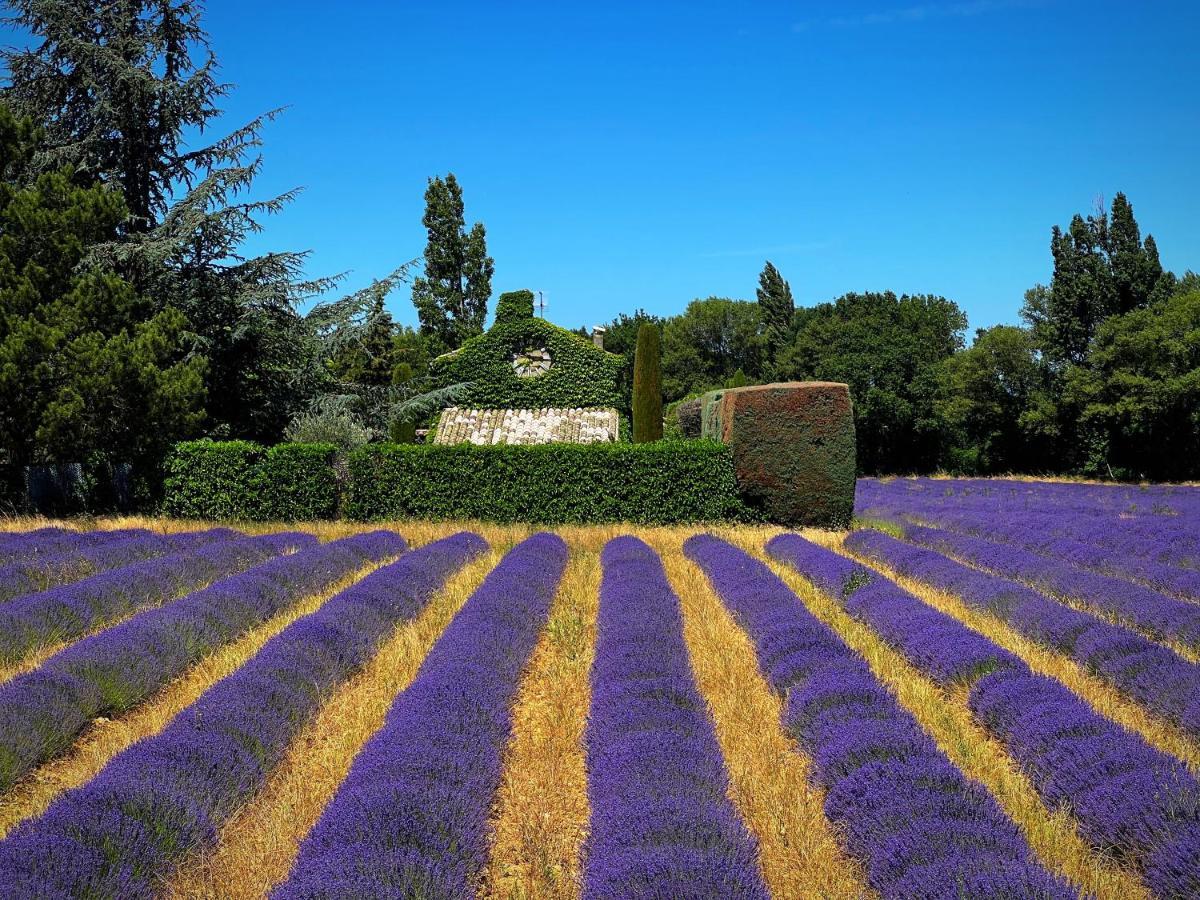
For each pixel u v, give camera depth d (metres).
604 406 29.22
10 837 4.92
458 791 5.48
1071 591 11.64
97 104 23.00
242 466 19.09
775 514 18.64
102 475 19.91
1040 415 45.09
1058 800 5.69
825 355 55.16
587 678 8.41
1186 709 6.94
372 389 26.38
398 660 8.80
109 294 18.64
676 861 4.47
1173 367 39.72
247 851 5.15
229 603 10.30
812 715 6.94
